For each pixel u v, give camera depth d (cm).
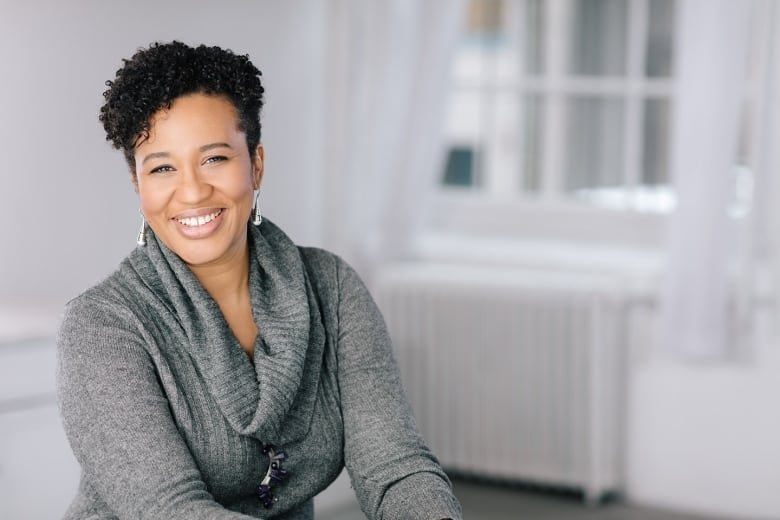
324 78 505
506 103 519
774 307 457
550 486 507
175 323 194
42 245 414
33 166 410
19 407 358
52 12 409
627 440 488
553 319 477
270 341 200
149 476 179
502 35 515
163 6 438
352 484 208
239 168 193
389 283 499
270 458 198
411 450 203
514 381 486
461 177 535
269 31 477
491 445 494
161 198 191
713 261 450
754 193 446
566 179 514
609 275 491
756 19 444
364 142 502
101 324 190
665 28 487
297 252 214
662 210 497
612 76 498
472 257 515
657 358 479
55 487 370
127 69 189
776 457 462
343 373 212
